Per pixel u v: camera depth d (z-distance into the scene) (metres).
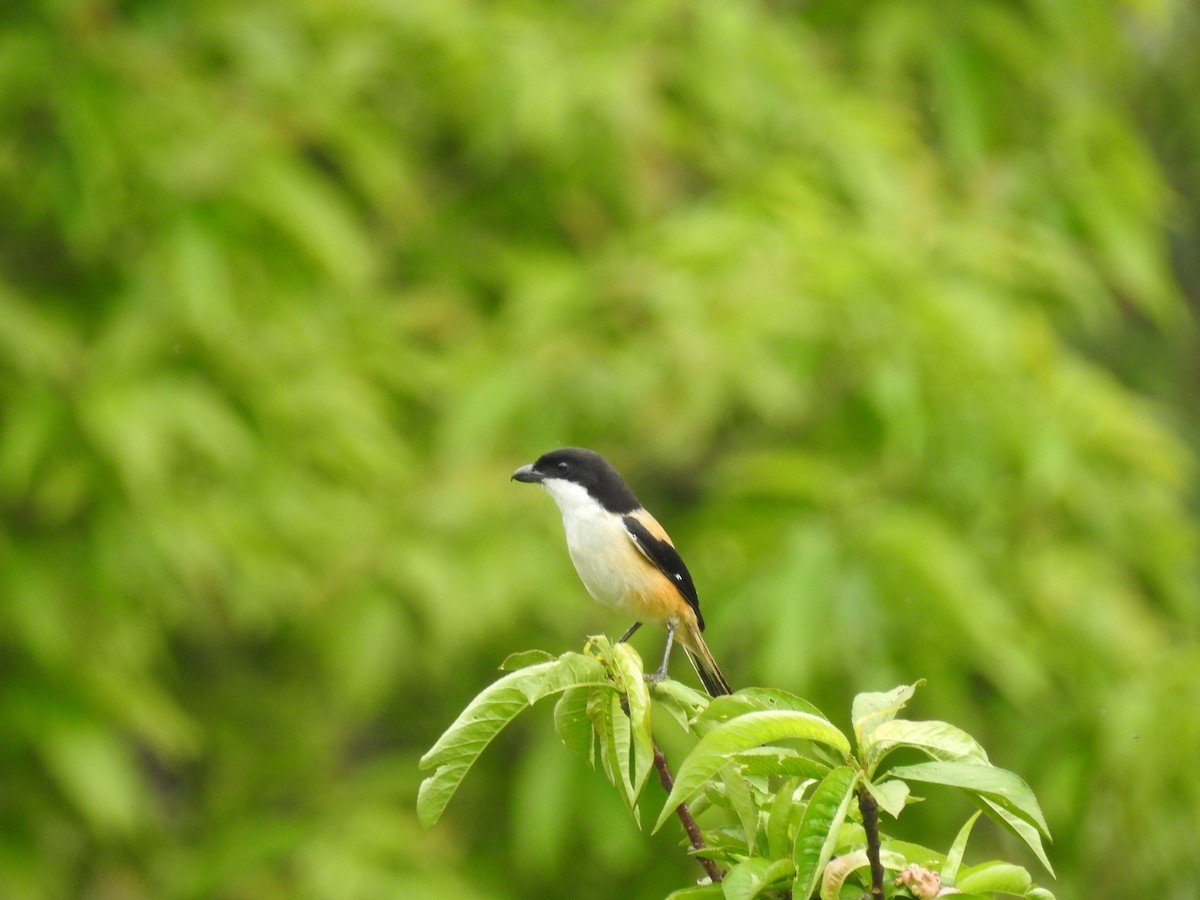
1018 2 14.10
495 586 11.78
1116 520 12.35
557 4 14.45
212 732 13.57
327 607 12.16
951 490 11.71
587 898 12.95
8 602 11.58
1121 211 13.62
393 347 13.06
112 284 12.69
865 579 10.83
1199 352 18.20
